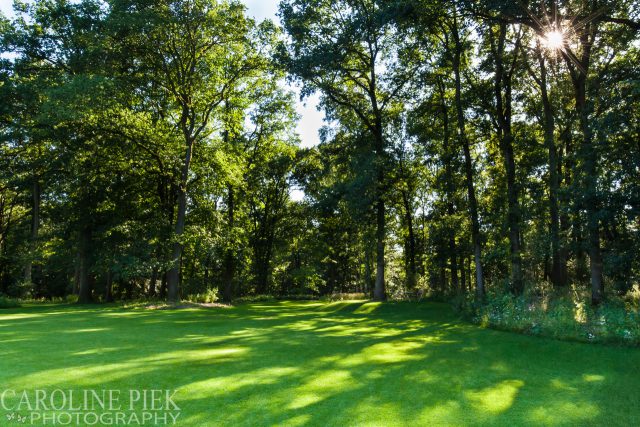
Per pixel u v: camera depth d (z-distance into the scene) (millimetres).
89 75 20141
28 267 32031
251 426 4684
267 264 43125
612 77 16172
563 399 6070
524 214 19609
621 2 15062
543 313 13414
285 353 8984
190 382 6371
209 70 25047
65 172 25281
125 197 26922
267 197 42125
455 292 25766
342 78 28000
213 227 28328
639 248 14594
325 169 28438
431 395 6035
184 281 39062
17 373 6684
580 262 23422
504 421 5090
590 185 15070
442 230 24344
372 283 51750
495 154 22719
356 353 9141
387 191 26531
